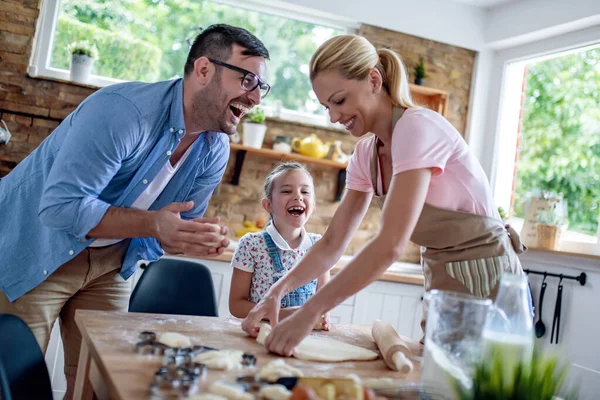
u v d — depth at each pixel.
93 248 1.84
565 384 0.88
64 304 1.91
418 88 3.66
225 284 3.00
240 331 1.47
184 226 1.45
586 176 3.29
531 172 3.67
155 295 2.24
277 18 3.65
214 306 2.28
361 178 1.72
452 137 1.44
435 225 1.49
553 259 3.12
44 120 3.23
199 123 1.75
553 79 3.61
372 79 1.47
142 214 1.51
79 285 1.84
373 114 1.49
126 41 3.41
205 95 1.68
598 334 2.83
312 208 2.23
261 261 2.12
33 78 3.20
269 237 2.15
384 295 3.19
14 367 1.02
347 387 0.90
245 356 1.15
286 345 1.26
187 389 0.93
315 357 1.27
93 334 1.26
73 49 3.27
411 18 3.71
